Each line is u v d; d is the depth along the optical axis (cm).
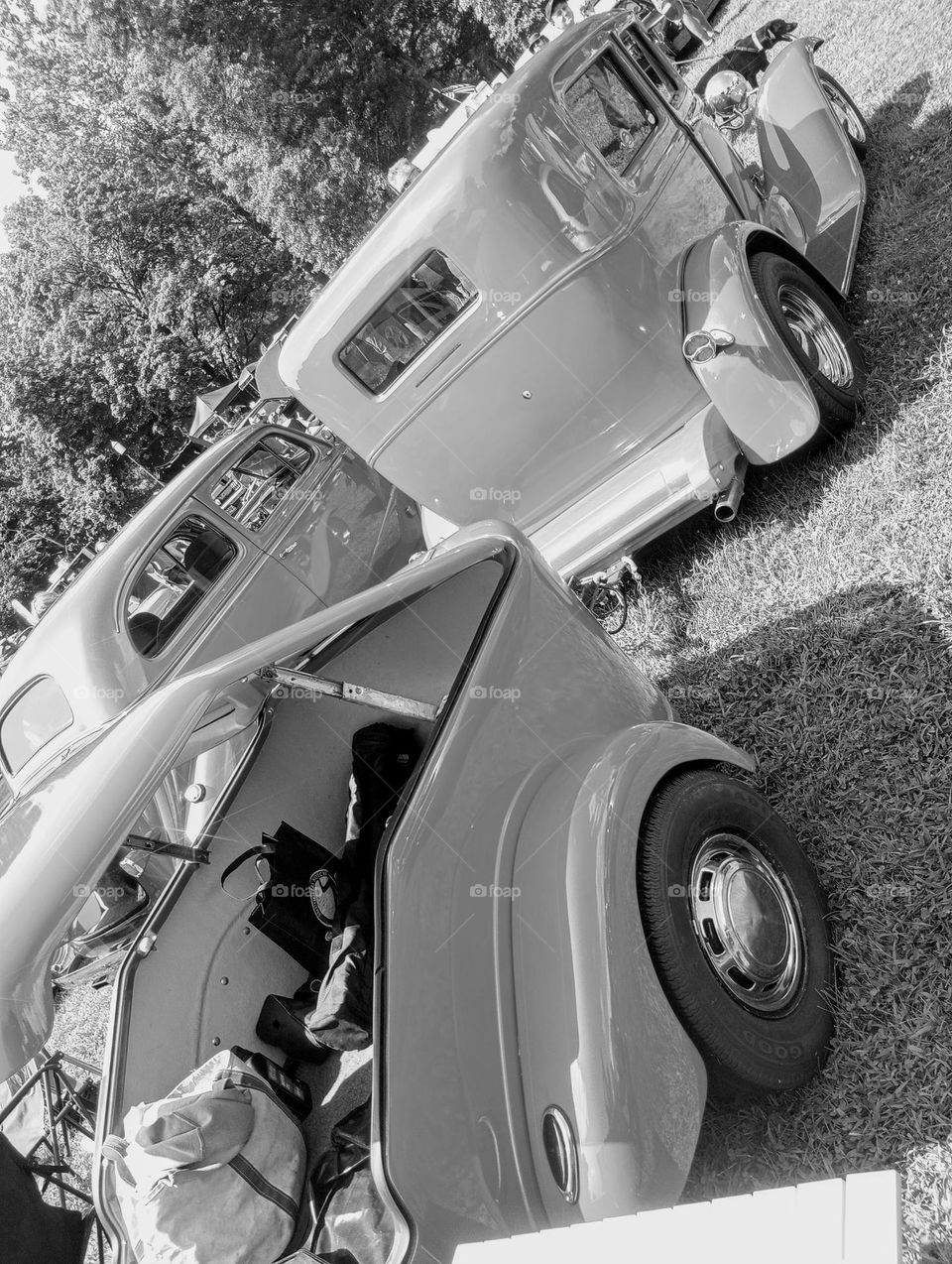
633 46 467
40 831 189
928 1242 203
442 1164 194
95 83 3784
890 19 711
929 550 340
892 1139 225
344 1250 209
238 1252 214
